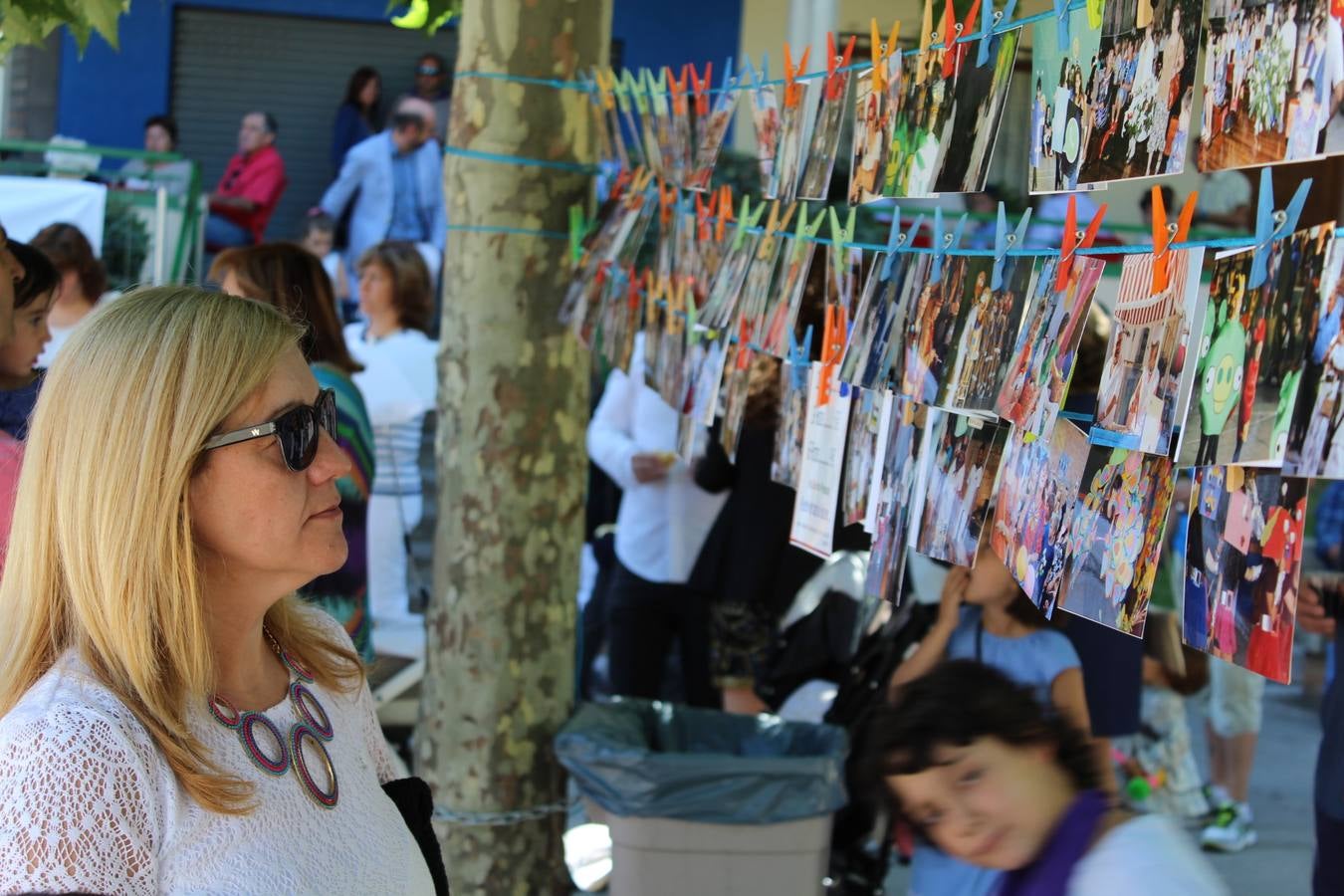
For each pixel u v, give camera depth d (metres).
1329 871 3.25
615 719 3.60
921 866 2.44
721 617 4.44
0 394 2.93
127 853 1.49
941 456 2.10
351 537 3.47
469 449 3.45
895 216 2.24
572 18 3.43
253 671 1.77
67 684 1.56
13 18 3.32
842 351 2.38
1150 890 1.86
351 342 5.44
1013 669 3.38
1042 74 1.87
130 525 1.56
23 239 5.41
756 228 2.72
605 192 3.71
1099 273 1.70
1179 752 4.88
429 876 1.89
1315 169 4.36
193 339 1.61
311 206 10.22
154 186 6.24
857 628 4.35
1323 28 1.37
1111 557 1.70
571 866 4.46
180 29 9.94
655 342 3.22
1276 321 1.41
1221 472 1.56
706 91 2.91
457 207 3.46
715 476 4.28
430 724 3.53
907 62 2.18
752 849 3.35
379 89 9.59
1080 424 1.88
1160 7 1.62
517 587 3.46
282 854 1.62
